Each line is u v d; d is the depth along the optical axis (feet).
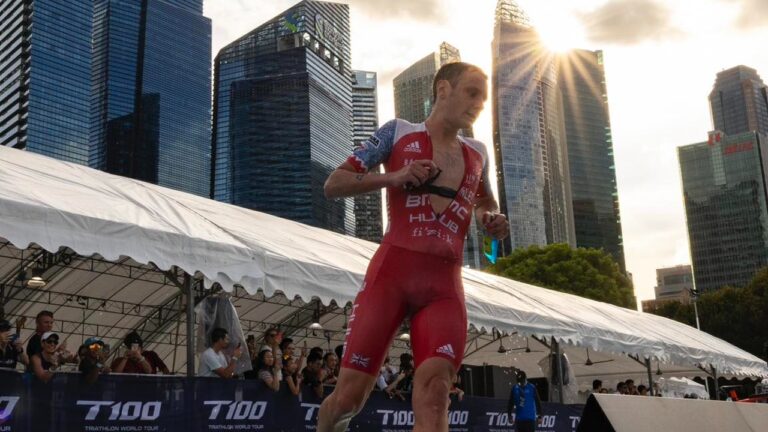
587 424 11.78
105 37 634.43
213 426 27.25
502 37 582.35
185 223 28.76
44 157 32.32
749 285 180.55
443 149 9.21
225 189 621.72
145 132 629.92
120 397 24.54
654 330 62.54
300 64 640.17
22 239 22.29
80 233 23.80
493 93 569.64
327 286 30.78
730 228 618.03
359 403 8.48
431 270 8.64
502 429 44.06
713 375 81.97
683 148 655.35
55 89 533.14
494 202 10.31
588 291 159.74
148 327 63.41
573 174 581.12
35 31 526.98
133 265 51.11
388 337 8.59
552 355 55.98
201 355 32.30
